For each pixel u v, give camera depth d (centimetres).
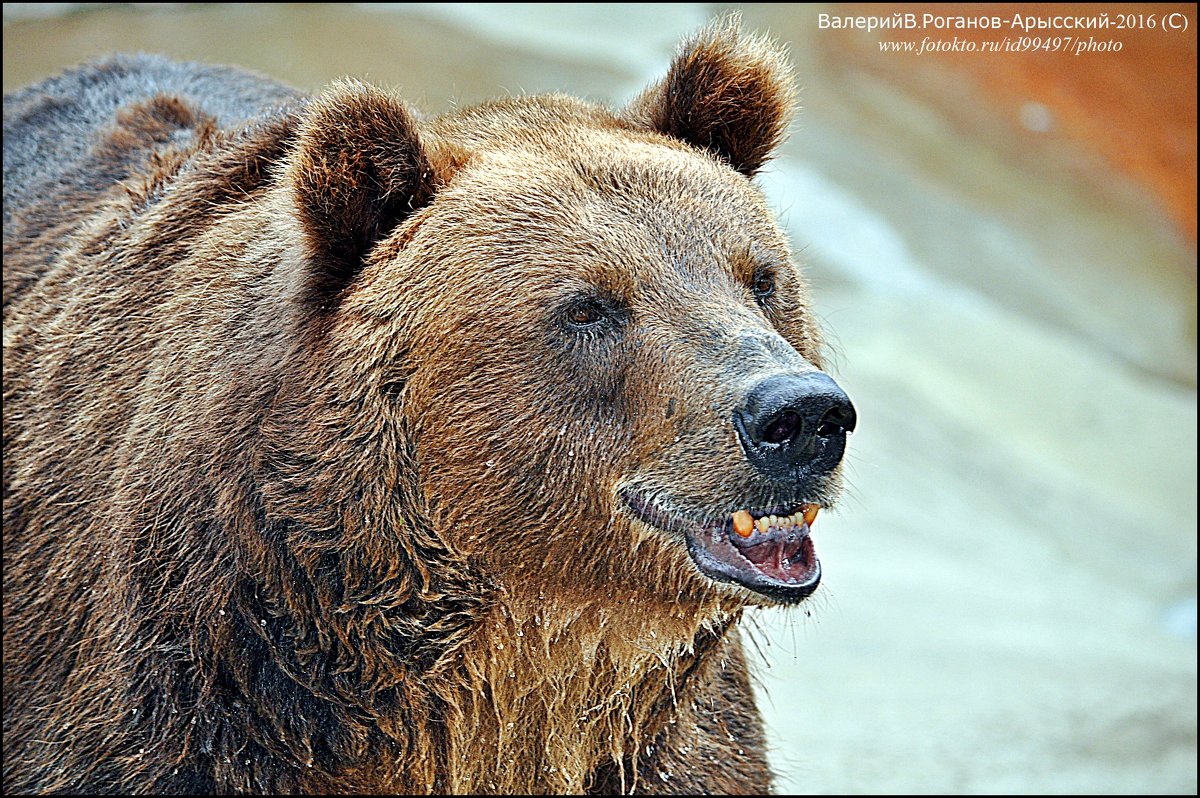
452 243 736
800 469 671
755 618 862
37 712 776
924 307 3562
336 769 773
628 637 756
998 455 3073
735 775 868
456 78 3731
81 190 979
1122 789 1490
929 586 2303
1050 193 4219
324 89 766
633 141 796
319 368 735
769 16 4528
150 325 799
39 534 802
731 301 726
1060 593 2475
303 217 731
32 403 846
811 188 3938
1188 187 4400
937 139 4253
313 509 729
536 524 730
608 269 722
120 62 1165
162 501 752
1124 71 4550
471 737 789
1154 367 3738
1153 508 3038
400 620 747
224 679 750
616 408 714
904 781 1457
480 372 721
